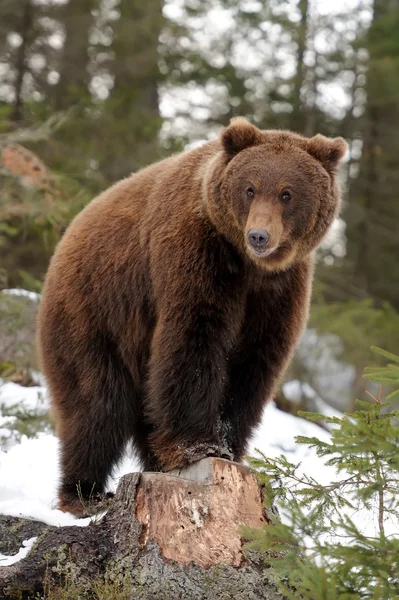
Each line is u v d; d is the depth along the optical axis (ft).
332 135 111.65
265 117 108.68
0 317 58.59
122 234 37.88
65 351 38.60
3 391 54.29
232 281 35.27
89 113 95.04
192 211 35.32
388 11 111.24
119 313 37.65
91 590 28.53
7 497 36.04
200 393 34.71
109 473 38.68
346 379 87.15
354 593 24.29
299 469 48.06
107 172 93.66
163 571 28.73
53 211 64.39
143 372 38.01
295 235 35.14
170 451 34.86
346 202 110.11
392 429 25.71
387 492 28.17
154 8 107.86
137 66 106.22
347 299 103.86
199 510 29.86
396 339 90.99
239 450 37.11
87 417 37.81
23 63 100.94
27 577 28.43
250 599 28.86
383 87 109.19
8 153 63.87
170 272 34.86
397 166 119.96
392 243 114.93
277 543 26.27
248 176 34.50
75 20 104.22
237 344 37.09
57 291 39.22
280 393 71.61
